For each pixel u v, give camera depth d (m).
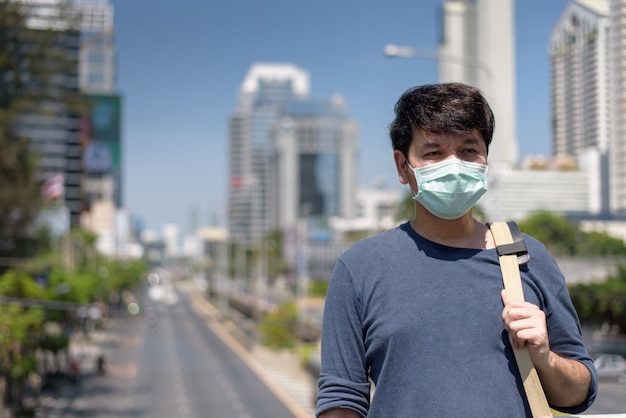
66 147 127.00
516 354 2.28
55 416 32.22
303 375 44.22
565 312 2.47
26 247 49.22
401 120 2.64
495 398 2.24
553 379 2.28
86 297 52.16
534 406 2.21
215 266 163.62
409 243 2.52
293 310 59.28
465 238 2.54
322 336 2.54
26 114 47.19
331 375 2.45
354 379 2.43
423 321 2.33
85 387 41.41
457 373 2.27
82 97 48.81
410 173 2.59
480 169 2.48
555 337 2.45
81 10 46.84
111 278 95.81
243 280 158.75
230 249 170.12
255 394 38.78
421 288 2.39
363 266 2.51
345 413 2.40
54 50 46.19
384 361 2.36
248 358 56.50
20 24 43.78
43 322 36.31
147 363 53.16
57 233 55.75
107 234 166.75
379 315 2.40
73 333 65.31
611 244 21.28
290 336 57.47
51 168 125.00
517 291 2.34
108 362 53.75
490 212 16.36
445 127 2.48
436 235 2.54
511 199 20.08
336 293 2.52
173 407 34.75
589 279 18.48
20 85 45.25
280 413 32.91
